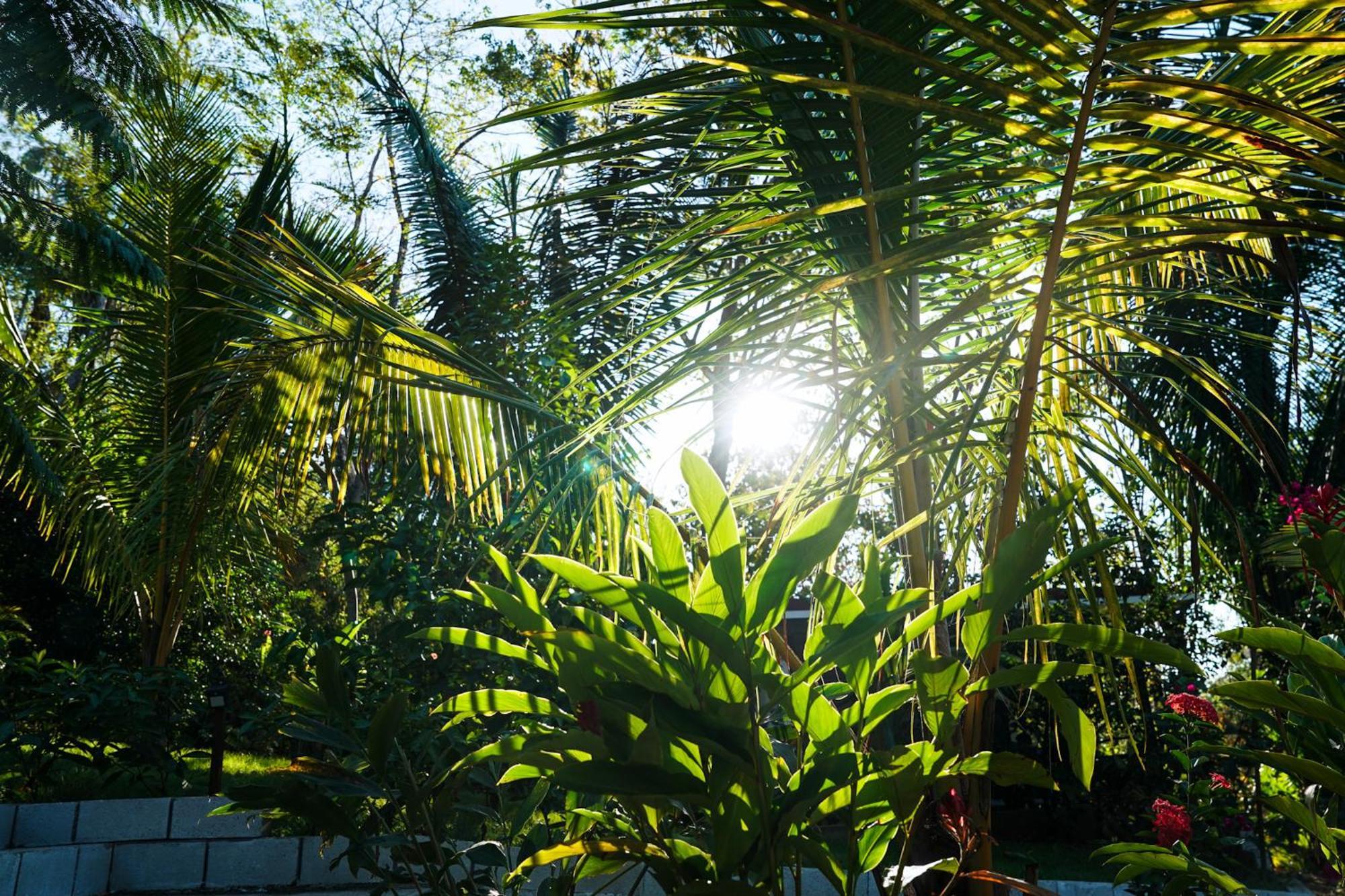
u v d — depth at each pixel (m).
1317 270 5.85
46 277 8.37
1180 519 2.48
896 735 3.40
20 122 10.31
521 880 2.27
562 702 4.06
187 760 5.76
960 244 1.89
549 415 3.12
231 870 4.52
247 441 3.76
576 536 2.84
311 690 2.29
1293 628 2.57
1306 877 5.30
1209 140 2.02
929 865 1.84
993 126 1.75
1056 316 2.34
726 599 1.62
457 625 4.31
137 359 7.12
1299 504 2.15
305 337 3.42
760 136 2.41
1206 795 4.55
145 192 7.27
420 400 3.68
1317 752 2.51
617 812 2.48
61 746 5.02
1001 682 1.76
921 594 1.64
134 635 10.03
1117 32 1.60
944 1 2.07
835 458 2.20
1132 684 2.52
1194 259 2.59
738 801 1.71
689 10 1.82
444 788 2.56
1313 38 1.41
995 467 2.49
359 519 4.59
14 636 6.73
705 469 1.60
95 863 4.37
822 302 2.28
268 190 7.54
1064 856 7.82
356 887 4.50
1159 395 6.83
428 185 8.07
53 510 7.42
